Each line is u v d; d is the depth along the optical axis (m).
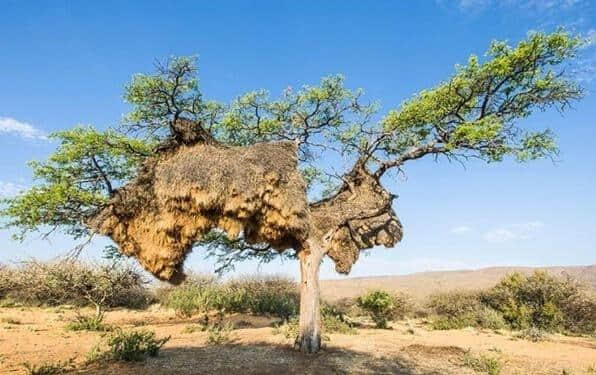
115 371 8.90
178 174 10.07
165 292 27.48
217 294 24.00
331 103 16.39
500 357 11.85
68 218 15.29
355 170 15.48
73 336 14.01
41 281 24.45
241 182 10.14
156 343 10.90
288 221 10.84
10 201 14.67
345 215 13.30
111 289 18.86
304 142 16.86
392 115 15.33
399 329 18.02
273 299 22.89
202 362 9.86
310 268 11.85
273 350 11.42
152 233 10.30
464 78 14.18
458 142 13.95
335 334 15.04
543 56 13.88
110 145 15.17
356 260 14.42
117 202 10.51
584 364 11.35
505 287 22.00
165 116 14.49
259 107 16.53
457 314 21.62
